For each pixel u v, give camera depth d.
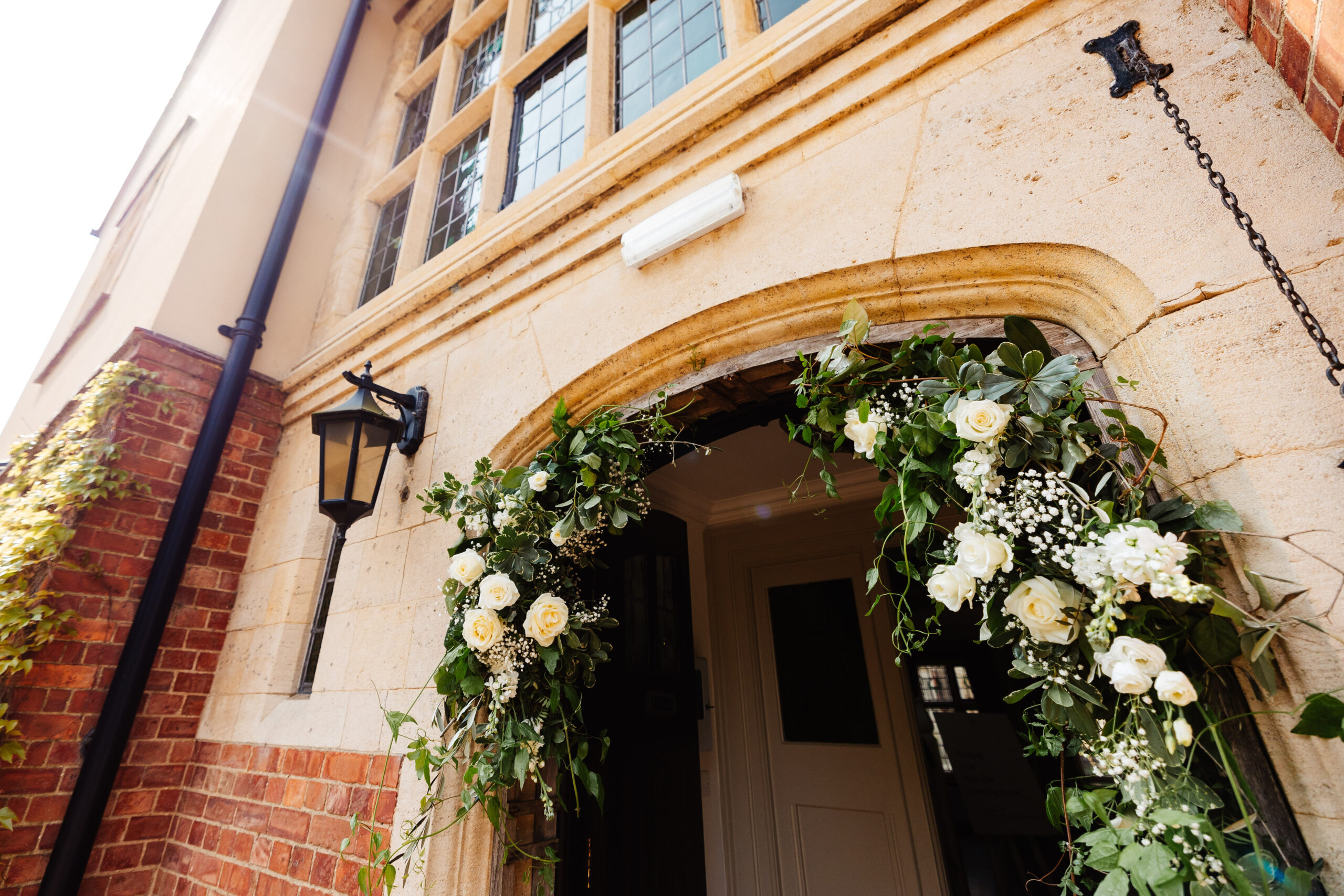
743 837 3.47
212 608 2.80
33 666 2.25
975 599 1.04
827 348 1.28
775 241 1.65
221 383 2.96
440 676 1.58
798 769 3.51
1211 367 1.03
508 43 3.34
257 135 3.56
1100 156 1.25
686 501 3.89
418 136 4.01
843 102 1.66
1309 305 0.98
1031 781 3.04
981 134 1.42
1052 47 1.40
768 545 4.02
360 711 2.02
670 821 2.36
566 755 1.56
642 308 1.86
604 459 1.63
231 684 2.62
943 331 1.39
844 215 1.55
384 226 3.77
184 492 2.71
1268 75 1.13
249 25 4.36
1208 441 1.01
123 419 2.67
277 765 2.20
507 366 2.19
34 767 2.20
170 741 2.55
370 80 4.36
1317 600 0.85
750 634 3.91
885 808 3.22
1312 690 0.84
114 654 2.46
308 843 1.95
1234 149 1.12
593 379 1.90
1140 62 1.26
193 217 3.28
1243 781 0.83
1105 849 0.83
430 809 1.60
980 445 0.99
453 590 1.66
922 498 1.07
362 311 3.03
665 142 1.97
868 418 1.15
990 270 1.33
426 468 2.27
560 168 2.80
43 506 2.49
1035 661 0.93
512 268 2.33
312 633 2.58
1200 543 0.94
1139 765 0.84
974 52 1.52
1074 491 0.93
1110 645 0.88
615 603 2.41
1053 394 0.94
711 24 2.46
